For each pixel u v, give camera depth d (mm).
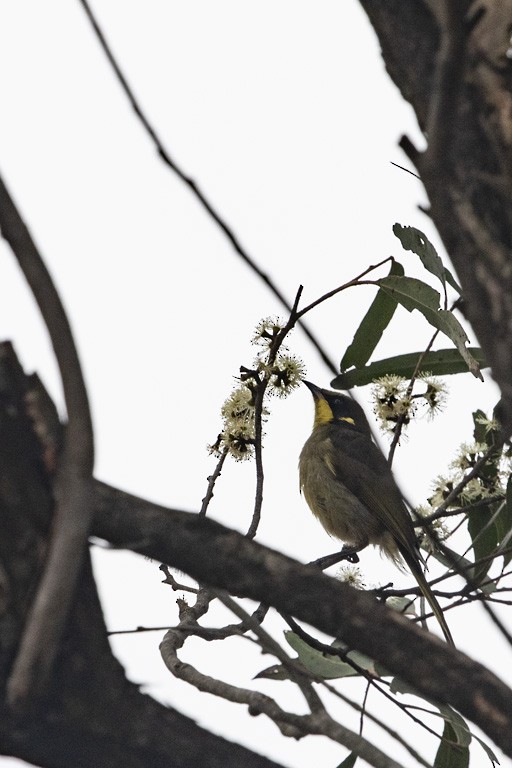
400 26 4441
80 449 4230
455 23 3691
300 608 4566
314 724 4965
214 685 5621
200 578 4641
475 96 4156
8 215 4152
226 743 4754
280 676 7793
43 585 4258
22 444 4688
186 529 4602
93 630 4723
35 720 4586
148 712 4719
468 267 4074
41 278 4164
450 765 8227
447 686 4426
